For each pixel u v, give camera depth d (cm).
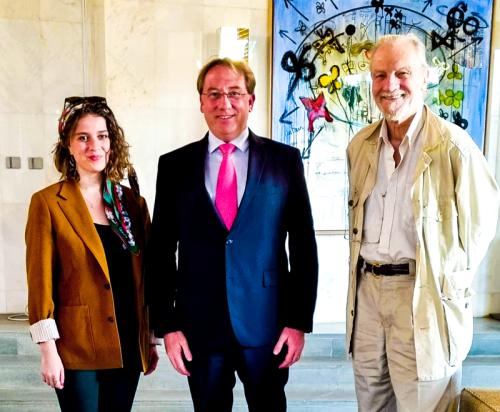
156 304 163
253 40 293
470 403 161
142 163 292
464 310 157
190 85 290
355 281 170
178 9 284
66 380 151
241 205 151
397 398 163
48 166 301
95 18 293
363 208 166
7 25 288
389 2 292
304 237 159
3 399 244
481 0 294
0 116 293
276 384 161
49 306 145
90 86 299
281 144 163
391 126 160
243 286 153
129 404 160
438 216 153
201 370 159
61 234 147
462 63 299
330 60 295
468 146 153
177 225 161
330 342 279
